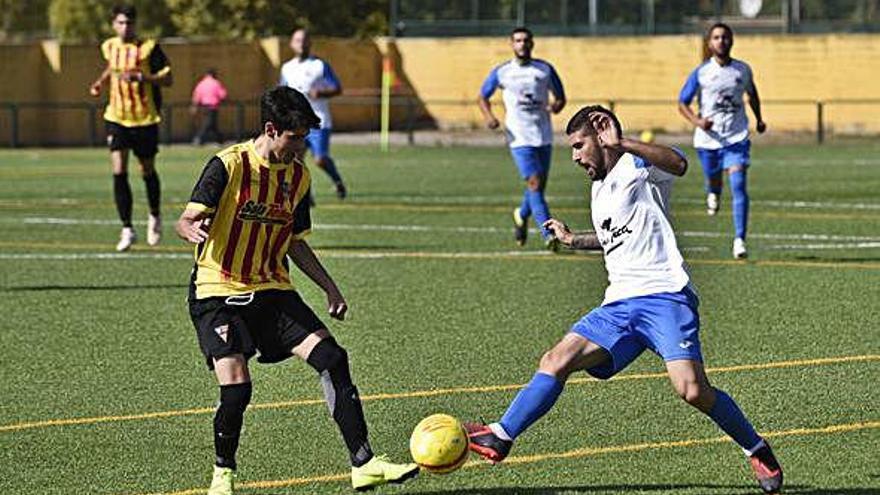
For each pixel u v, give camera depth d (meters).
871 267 33.75
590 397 20.69
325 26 109.50
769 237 40.00
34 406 20.64
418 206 49.81
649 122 96.00
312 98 49.19
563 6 101.69
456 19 104.06
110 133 36.75
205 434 19.02
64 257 36.88
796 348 24.20
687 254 36.34
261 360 16.16
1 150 86.94
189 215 15.66
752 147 80.94
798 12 95.81
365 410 20.19
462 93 101.75
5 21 131.62
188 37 108.19
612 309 15.65
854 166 66.19
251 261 15.95
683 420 19.36
